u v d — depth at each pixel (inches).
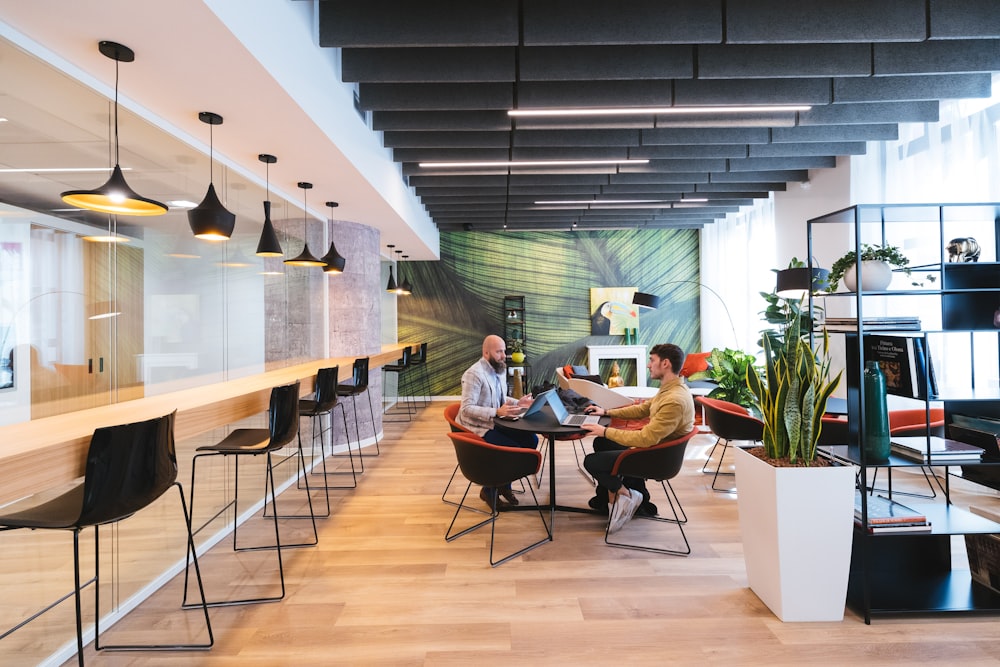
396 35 109.8
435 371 352.2
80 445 68.6
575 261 351.3
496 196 255.0
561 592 97.0
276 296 174.9
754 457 93.9
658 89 140.4
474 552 114.7
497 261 351.6
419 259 342.0
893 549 100.7
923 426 119.2
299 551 116.0
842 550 85.7
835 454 94.7
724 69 125.0
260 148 126.4
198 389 122.4
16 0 67.1
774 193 251.9
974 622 85.4
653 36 110.0
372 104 142.2
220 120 107.7
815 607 86.2
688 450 206.5
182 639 83.0
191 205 126.6
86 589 84.2
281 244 177.9
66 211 89.2
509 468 108.0
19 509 72.3
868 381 90.3
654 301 246.8
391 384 333.1
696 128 175.0
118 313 101.7
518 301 350.0
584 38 109.8
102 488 64.2
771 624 86.0
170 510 106.0
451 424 129.7
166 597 96.6
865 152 189.3
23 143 80.7
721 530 126.3
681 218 308.7
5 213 77.7
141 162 107.7
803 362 90.4
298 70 100.7
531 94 140.6
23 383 80.1
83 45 79.0
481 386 144.0
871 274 92.5
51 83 85.0
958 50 125.0
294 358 188.7
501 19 109.7
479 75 124.8
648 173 223.3
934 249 164.4
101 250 97.4
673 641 81.5
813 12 109.7
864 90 141.9
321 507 144.7
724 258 310.7
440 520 134.4
